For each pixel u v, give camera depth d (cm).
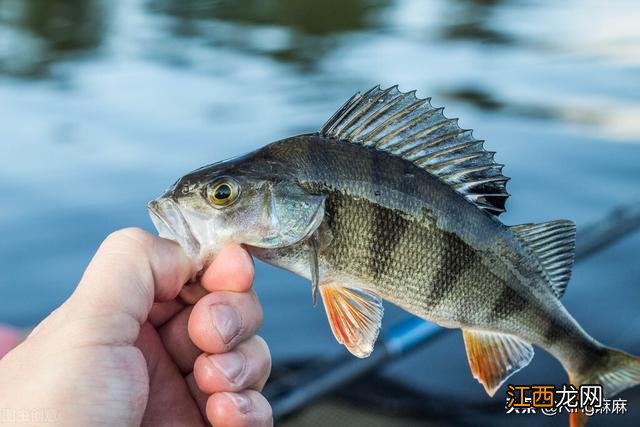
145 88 194
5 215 113
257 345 35
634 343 75
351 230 35
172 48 249
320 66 215
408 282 35
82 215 113
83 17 315
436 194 35
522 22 273
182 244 34
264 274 93
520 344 38
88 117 167
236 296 34
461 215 36
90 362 30
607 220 67
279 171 35
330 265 35
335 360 56
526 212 108
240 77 203
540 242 38
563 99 169
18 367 30
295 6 326
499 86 183
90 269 32
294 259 35
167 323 37
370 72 204
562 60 209
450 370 68
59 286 94
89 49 250
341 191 35
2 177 129
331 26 281
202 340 34
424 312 36
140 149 143
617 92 172
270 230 34
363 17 300
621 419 57
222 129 153
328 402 60
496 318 37
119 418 30
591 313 81
